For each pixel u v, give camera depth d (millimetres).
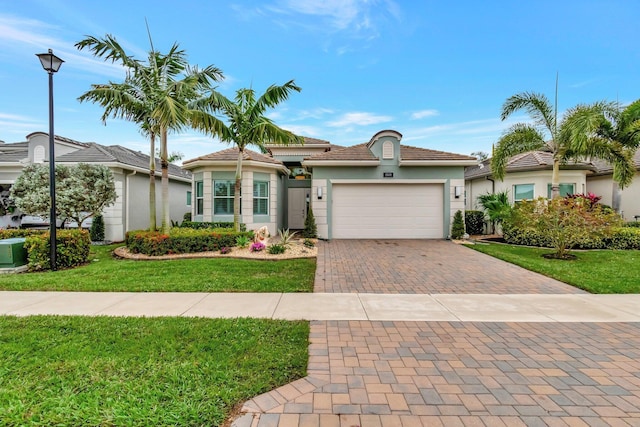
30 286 6348
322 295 5941
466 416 2521
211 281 6770
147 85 9922
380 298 5773
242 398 2754
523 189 15094
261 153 16922
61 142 15328
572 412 2568
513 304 5453
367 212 13633
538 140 12453
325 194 13445
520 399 2742
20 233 10211
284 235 11289
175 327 4277
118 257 9867
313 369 3264
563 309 5191
